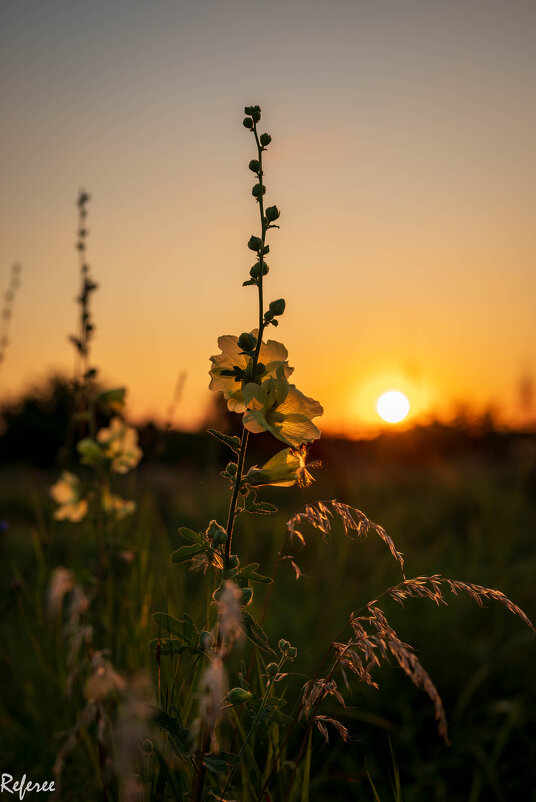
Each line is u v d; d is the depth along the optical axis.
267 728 1.62
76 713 2.46
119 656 2.59
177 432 9.40
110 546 3.05
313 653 3.36
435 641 3.63
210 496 7.07
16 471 12.02
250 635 1.45
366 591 4.23
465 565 4.90
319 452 10.45
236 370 1.55
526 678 3.43
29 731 2.75
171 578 3.06
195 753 1.44
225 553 1.52
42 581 3.15
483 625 4.00
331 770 2.82
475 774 2.74
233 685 2.03
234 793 1.83
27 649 3.39
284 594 4.32
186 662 2.19
